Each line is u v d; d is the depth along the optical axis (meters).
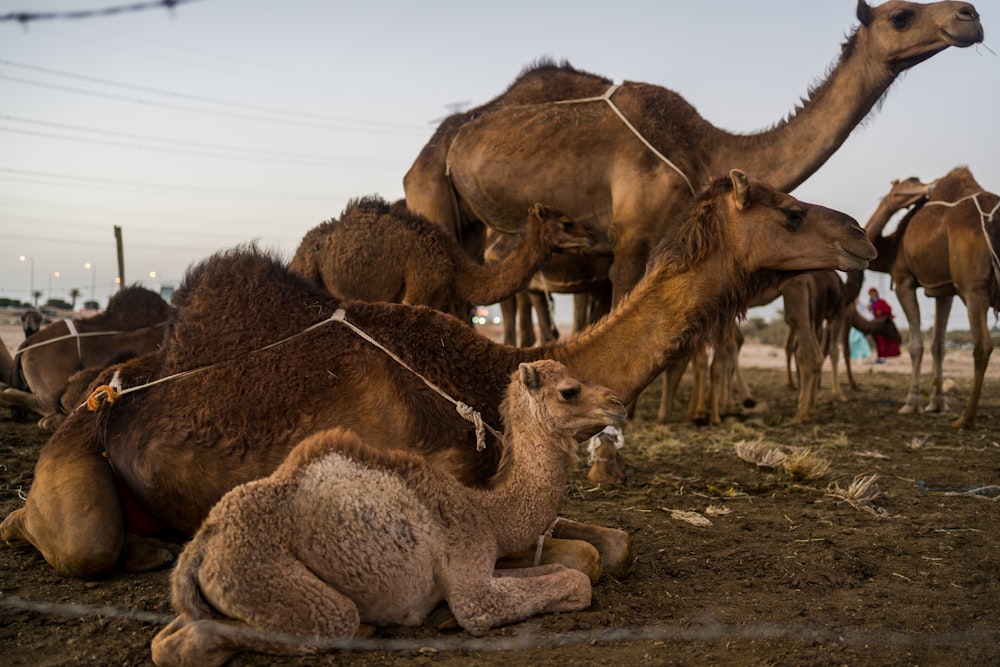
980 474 8.62
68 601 4.67
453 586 4.13
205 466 4.85
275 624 3.77
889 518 6.84
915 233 12.90
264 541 3.81
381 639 4.07
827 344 15.80
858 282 15.70
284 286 5.32
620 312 5.57
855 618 4.61
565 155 9.90
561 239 9.80
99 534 4.85
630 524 6.56
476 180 10.57
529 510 4.41
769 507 7.22
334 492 3.97
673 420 12.59
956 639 4.33
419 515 4.11
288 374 4.95
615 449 8.18
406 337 5.16
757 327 45.28
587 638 4.19
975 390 11.69
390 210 10.12
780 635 4.32
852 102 8.98
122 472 5.02
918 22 8.63
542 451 4.46
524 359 5.34
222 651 3.75
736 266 5.73
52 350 10.31
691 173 9.34
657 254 5.75
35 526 4.95
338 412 4.87
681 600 4.85
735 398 15.81
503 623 4.23
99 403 5.07
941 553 5.89
